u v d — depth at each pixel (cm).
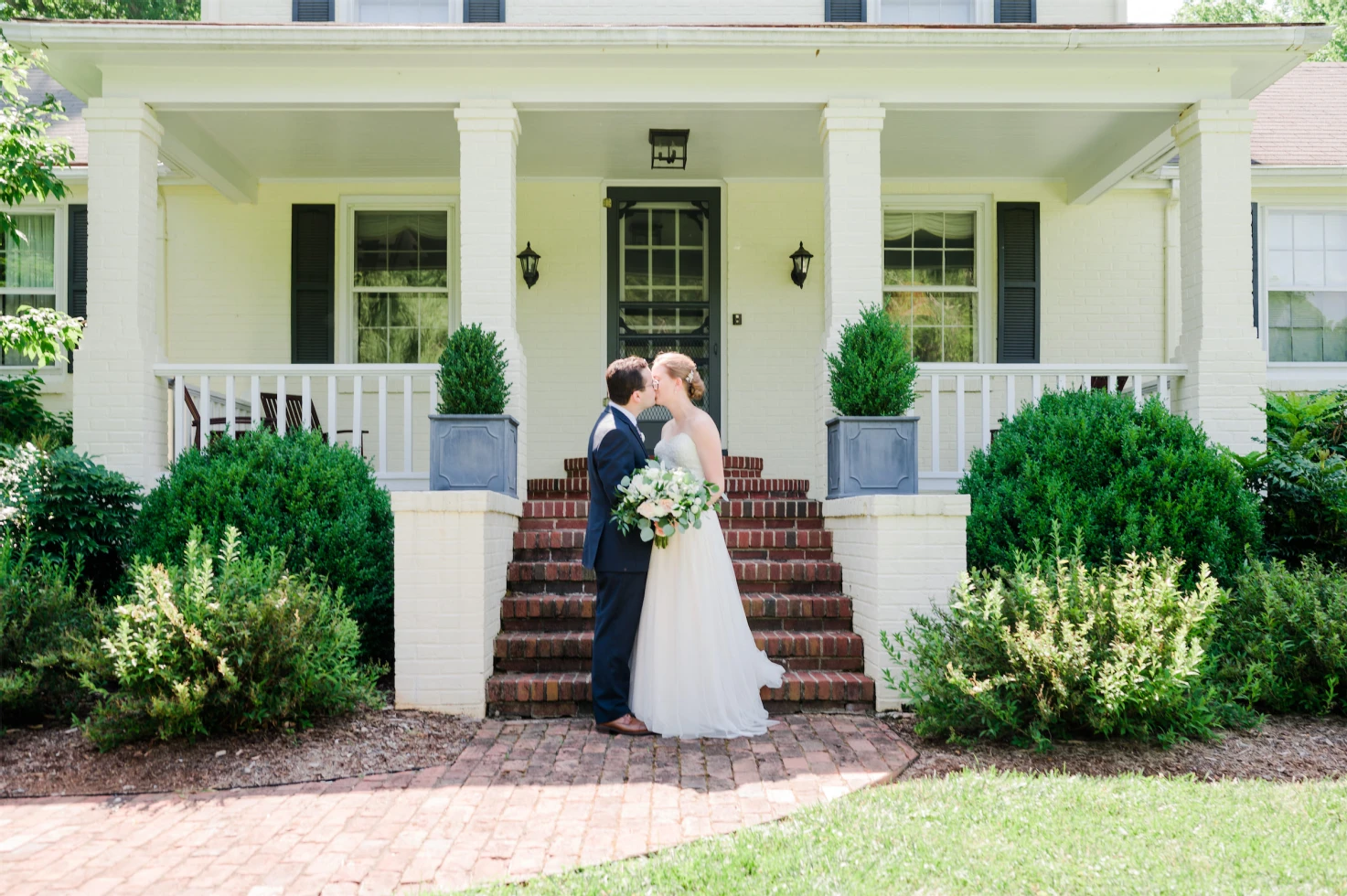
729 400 929
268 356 919
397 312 938
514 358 680
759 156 870
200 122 766
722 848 325
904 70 700
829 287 703
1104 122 781
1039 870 303
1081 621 454
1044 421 622
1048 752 439
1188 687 432
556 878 306
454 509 518
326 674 467
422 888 302
